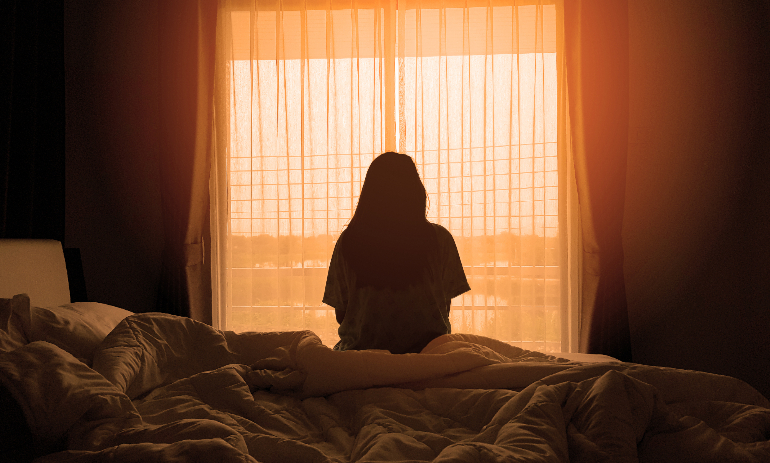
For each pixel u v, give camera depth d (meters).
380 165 1.46
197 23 2.78
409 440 0.90
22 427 0.98
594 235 2.69
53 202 2.53
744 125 2.78
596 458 0.81
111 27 2.97
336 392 1.25
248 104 2.91
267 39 2.91
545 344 2.81
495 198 2.83
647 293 2.85
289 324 2.86
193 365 1.45
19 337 1.32
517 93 2.83
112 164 2.97
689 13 2.83
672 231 2.84
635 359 2.85
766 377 2.63
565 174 2.84
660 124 2.85
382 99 2.87
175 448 0.78
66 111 2.93
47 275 1.92
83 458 0.81
